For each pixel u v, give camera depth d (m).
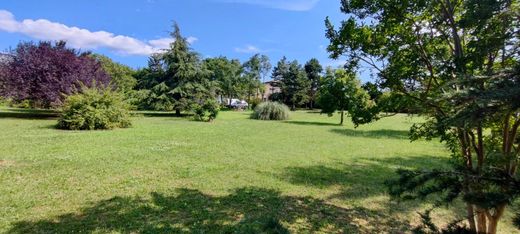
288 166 7.39
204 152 8.83
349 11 3.25
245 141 11.32
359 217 4.34
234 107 52.62
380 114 3.39
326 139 12.53
